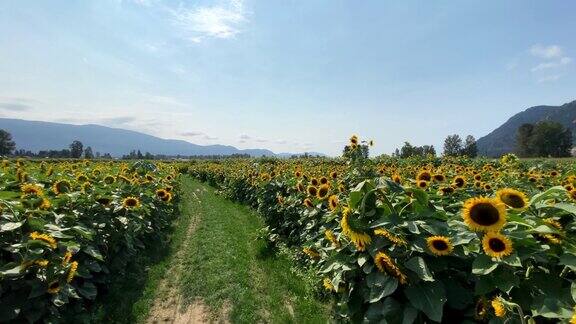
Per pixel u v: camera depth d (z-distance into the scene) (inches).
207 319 233.6
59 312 192.7
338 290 155.7
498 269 110.6
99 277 241.8
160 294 267.1
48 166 499.2
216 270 311.0
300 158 1250.0
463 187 245.1
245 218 534.6
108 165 708.0
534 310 100.0
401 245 130.8
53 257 184.4
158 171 735.1
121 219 275.7
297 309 232.5
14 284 170.2
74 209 247.0
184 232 454.6
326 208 270.4
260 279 290.5
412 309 119.8
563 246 112.0
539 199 128.5
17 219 187.8
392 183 142.3
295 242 335.0
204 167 1382.9
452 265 127.1
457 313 124.4
